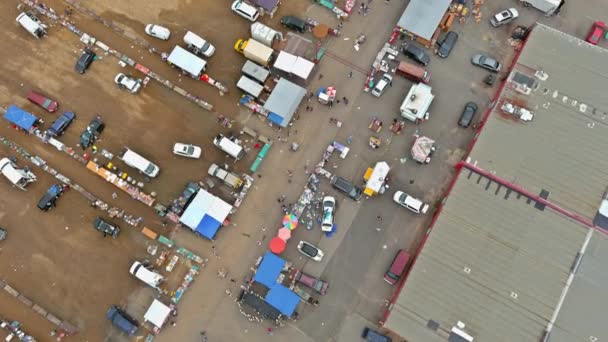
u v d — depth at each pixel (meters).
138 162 58.59
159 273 56.66
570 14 62.59
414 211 56.69
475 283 51.09
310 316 54.84
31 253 58.47
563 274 50.59
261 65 62.53
